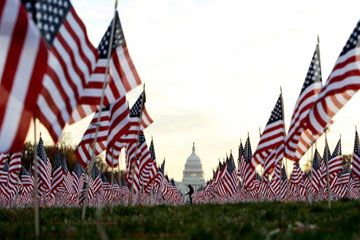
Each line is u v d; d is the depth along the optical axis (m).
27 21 13.76
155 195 64.81
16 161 51.06
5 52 13.70
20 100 13.65
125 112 27.48
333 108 23.80
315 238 12.98
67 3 16.64
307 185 62.19
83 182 68.00
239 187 64.69
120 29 23.16
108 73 22.69
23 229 15.76
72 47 16.78
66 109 16.41
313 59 27.22
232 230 14.37
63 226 16.72
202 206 28.22
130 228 16.17
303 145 32.00
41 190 54.16
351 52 22.83
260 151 35.59
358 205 26.25
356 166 53.62
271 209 23.42
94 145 21.69
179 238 13.80
